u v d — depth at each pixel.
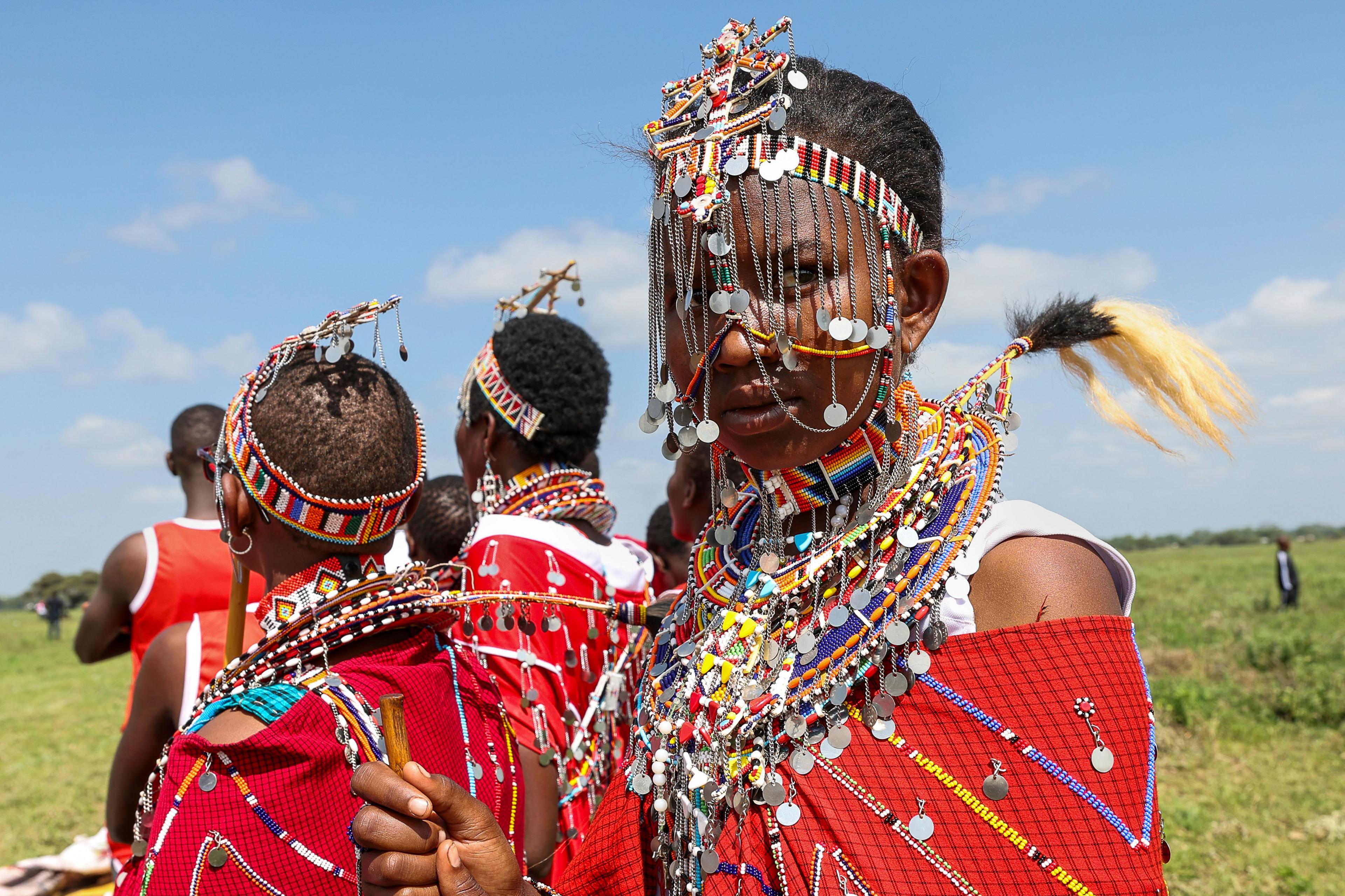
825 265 1.17
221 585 3.63
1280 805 7.33
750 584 1.29
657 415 1.24
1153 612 22.89
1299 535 100.81
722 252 1.15
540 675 2.36
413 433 1.73
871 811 1.10
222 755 1.37
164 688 2.33
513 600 1.77
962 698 1.08
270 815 1.36
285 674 1.52
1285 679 11.95
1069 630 1.07
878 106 1.30
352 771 1.42
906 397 1.29
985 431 1.26
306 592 1.59
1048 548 1.13
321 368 1.65
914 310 1.27
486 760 1.70
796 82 1.19
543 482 2.79
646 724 1.37
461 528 3.54
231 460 1.64
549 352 2.85
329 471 1.58
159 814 1.40
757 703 1.18
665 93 1.28
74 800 9.04
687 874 1.26
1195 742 9.26
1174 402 1.31
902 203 1.25
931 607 1.12
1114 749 1.05
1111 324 1.35
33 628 44.34
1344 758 8.56
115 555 3.64
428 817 1.07
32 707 15.92
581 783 2.33
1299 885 5.64
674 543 4.50
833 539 1.24
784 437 1.19
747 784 1.19
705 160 1.18
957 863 1.06
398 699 1.12
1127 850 1.03
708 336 1.21
